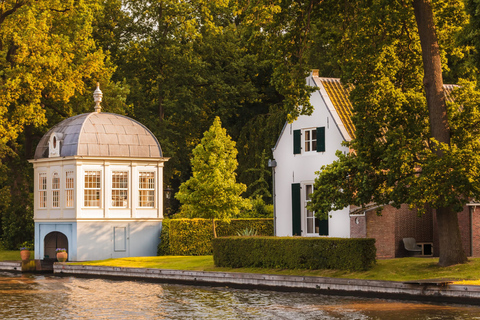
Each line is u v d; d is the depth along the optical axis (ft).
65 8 164.96
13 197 167.02
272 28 95.14
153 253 145.07
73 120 146.00
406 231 110.11
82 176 138.41
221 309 75.66
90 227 138.82
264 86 215.92
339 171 92.32
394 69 94.17
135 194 143.23
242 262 106.73
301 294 88.84
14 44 153.17
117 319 69.87
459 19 91.61
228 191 128.16
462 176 79.25
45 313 74.23
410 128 88.69
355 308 74.33
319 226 118.83
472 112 87.45
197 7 204.33
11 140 164.55
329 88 123.03
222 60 207.51
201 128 212.02
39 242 144.87
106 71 170.19
